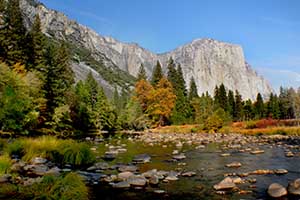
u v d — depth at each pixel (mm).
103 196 12492
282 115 108938
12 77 33281
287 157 23359
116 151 27656
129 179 14859
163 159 23016
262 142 35906
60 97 44875
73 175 11906
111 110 67438
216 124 61062
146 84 80375
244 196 12539
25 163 18234
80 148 21172
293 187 12859
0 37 45375
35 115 35250
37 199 10203
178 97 83000
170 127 71562
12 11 47750
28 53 48469
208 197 12461
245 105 108562
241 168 18953
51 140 23484
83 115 54938
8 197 10203
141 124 76438
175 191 13367
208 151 28328
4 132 31656
